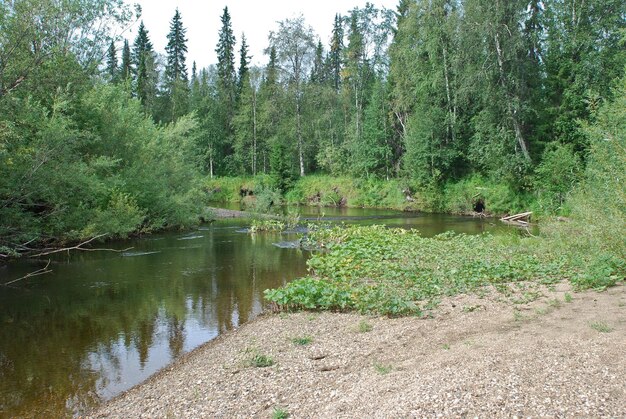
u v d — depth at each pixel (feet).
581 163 91.25
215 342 28.02
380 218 105.60
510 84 99.50
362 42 152.66
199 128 177.68
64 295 39.27
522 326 23.30
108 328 31.22
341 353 23.08
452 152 121.29
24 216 54.49
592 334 20.54
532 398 14.69
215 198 169.78
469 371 17.43
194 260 54.80
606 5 94.48
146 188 78.74
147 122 95.09
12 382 23.16
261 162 185.68
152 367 24.84
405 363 20.26
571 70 96.37
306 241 68.44
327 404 17.20
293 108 172.24
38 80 59.72
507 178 104.37
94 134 71.20
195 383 21.39
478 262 41.37
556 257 41.45
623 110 39.14
